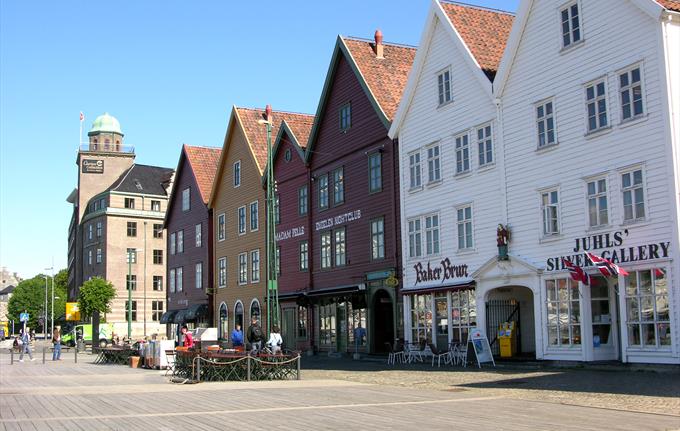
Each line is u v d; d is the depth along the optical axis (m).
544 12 26.47
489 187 28.84
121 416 14.27
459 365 28.38
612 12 23.77
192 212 60.94
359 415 14.09
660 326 21.73
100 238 102.56
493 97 28.39
